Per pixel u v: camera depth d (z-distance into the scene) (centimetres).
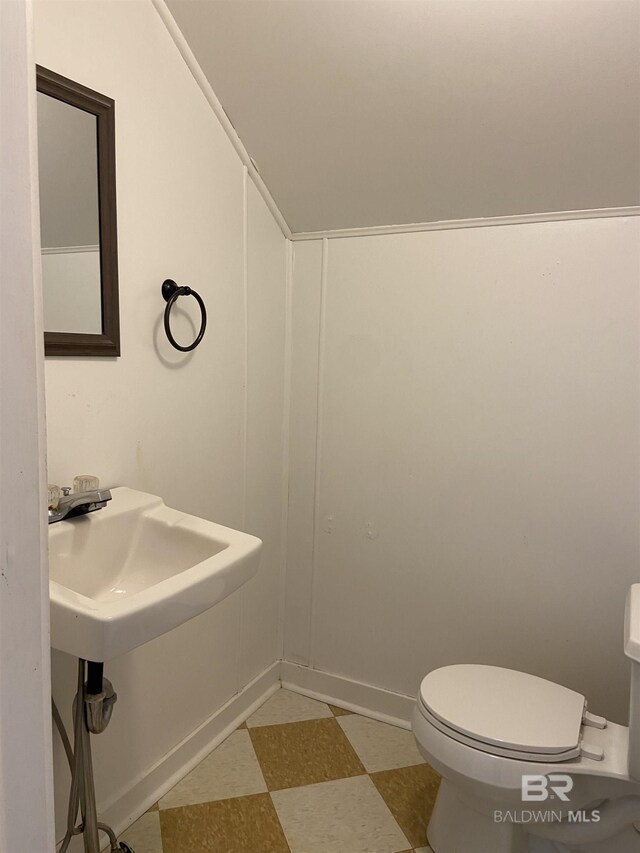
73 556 122
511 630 187
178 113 154
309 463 213
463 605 193
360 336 199
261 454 204
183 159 157
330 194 186
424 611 199
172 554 134
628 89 134
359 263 196
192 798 167
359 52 142
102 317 138
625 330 164
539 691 147
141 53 142
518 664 187
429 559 196
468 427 186
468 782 131
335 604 214
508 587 186
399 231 188
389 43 138
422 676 201
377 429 199
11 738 56
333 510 210
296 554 220
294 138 170
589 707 179
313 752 188
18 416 54
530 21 126
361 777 177
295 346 210
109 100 133
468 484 188
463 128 153
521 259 173
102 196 134
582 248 166
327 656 218
